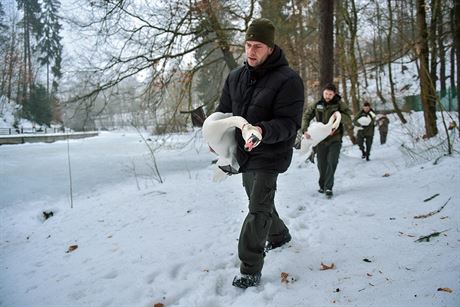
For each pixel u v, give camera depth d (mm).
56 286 3057
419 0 9938
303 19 14281
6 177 10547
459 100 8461
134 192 6820
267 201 2793
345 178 7176
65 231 4707
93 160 14672
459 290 2234
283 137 2639
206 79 12383
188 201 5520
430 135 10359
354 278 2688
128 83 11305
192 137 12328
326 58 9836
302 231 3975
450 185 5051
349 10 15891
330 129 4242
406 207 4434
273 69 2785
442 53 9945
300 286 2670
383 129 13555
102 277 3154
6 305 2785
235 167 2852
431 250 2982
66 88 11141
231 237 3873
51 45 13336
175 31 10688
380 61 12023
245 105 2822
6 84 26172
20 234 5000
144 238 4027
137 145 23281
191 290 2795
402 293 2348
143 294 2795
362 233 3646
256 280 2760
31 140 26578
